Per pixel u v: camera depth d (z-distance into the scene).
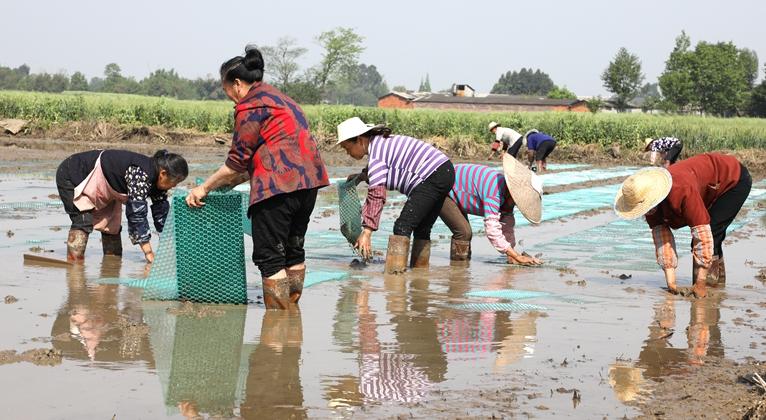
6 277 6.05
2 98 30.95
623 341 4.68
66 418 3.15
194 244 5.40
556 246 8.85
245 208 7.04
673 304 5.86
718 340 4.78
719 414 3.40
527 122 29.38
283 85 92.06
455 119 30.39
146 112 31.03
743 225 11.16
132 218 6.66
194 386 3.61
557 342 4.60
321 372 3.88
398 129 30.69
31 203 10.90
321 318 5.06
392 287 6.23
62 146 25.06
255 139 5.04
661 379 3.91
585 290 6.31
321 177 5.18
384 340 4.54
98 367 3.86
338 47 92.31
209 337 4.50
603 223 10.97
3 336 4.35
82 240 6.79
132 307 5.22
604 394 3.64
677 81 102.00
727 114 109.19
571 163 25.62
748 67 149.00
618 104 99.25
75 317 4.87
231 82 5.13
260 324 4.86
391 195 14.20
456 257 7.72
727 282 6.89
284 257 5.26
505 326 4.98
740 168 6.57
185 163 6.70
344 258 7.68
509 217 7.82
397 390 3.62
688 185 6.12
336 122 31.14
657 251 6.43
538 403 3.48
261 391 3.56
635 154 27.00
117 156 6.65
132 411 3.26
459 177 7.56
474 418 3.27
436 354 4.26
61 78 145.25
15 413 3.18
